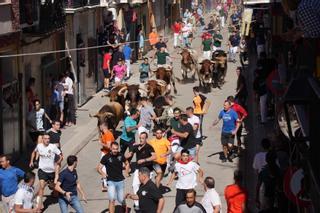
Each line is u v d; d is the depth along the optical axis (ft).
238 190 48.01
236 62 144.87
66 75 91.09
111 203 53.31
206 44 127.13
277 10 87.51
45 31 82.02
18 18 71.36
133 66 146.20
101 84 122.11
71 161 51.19
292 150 45.73
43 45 87.66
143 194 46.44
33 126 75.00
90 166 73.15
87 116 98.58
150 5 176.86
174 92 109.91
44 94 88.02
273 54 98.63
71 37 101.24
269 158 51.80
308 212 36.83
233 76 126.62
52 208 58.85
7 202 52.11
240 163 71.26
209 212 47.24
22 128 77.87
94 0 115.44
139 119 74.69
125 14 146.00
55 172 57.82
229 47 146.00
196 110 78.43
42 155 57.82
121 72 114.52
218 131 86.43
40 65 86.69
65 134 86.74
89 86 112.57
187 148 63.00
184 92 111.45
